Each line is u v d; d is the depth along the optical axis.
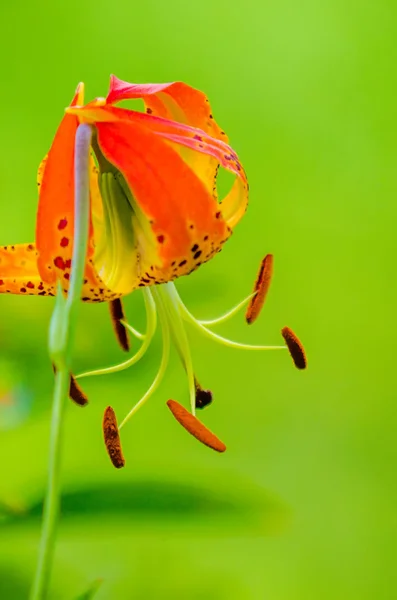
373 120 1.44
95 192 0.66
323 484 1.08
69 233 0.63
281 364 1.12
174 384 0.88
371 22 1.46
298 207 1.34
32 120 1.32
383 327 1.23
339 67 1.46
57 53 1.36
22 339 0.73
